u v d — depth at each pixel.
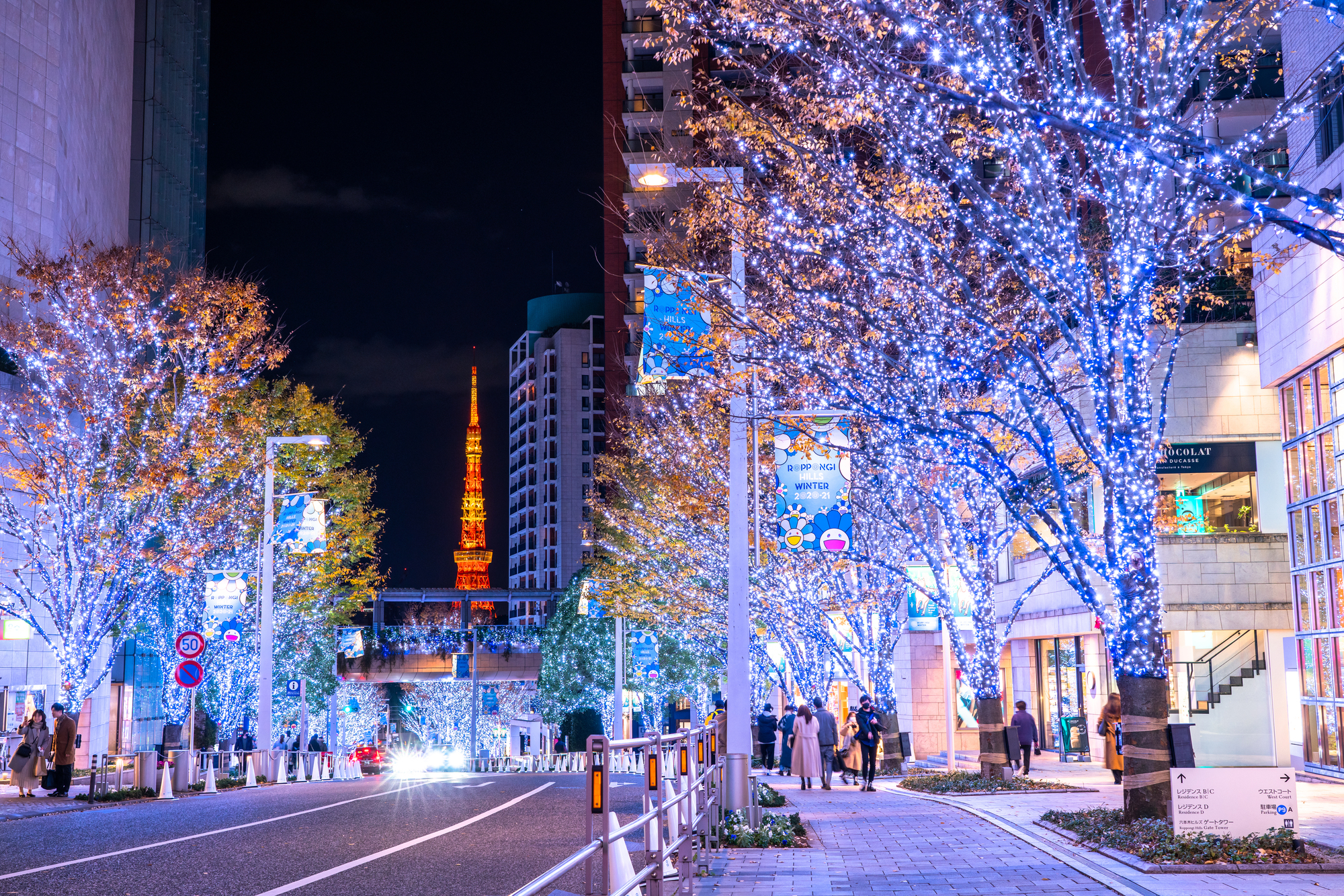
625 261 80.00
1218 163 8.65
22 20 38.69
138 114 60.81
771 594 30.08
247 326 30.50
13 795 23.73
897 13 11.28
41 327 29.47
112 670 47.41
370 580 45.84
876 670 29.36
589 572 66.50
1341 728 22.56
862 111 13.70
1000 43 12.76
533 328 179.62
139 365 30.95
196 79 71.81
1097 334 13.43
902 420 14.48
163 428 31.30
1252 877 10.45
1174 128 8.45
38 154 39.06
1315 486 23.70
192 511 31.38
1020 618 35.00
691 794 10.66
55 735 22.88
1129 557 13.45
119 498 29.11
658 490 35.09
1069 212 14.95
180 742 31.94
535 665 92.31
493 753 109.44
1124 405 13.46
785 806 19.02
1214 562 26.92
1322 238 8.16
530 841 13.40
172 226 64.81
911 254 16.52
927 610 27.97
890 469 20.33
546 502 168.88
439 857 11.94
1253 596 26.78
